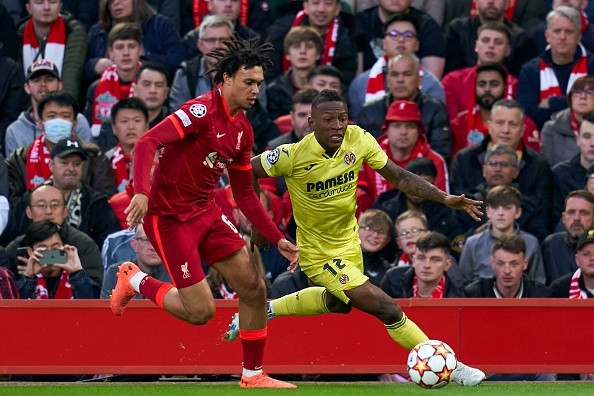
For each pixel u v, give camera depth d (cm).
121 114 3834
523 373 3039
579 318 3047
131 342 2973
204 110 2398
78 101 4341
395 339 2631
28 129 4016
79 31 4372
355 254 2703
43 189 3456
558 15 4209
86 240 3422
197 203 2481
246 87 2406
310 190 2634
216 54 2428
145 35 4353
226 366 2980
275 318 2998
